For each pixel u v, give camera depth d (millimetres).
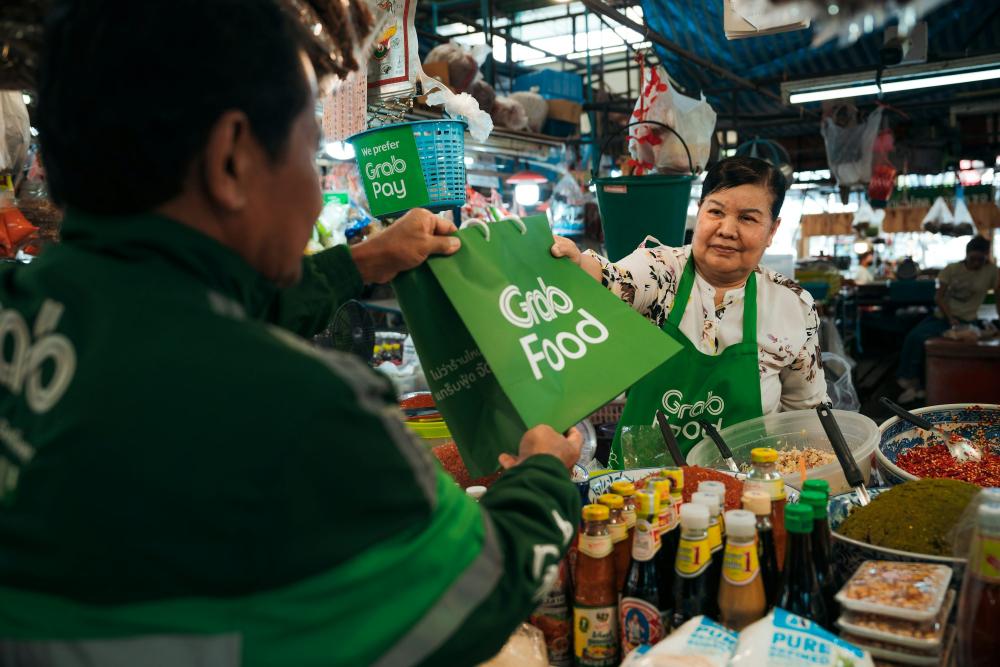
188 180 683
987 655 956
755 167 2025
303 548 613
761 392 2094
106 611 595
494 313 1165
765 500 1085
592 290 1289
